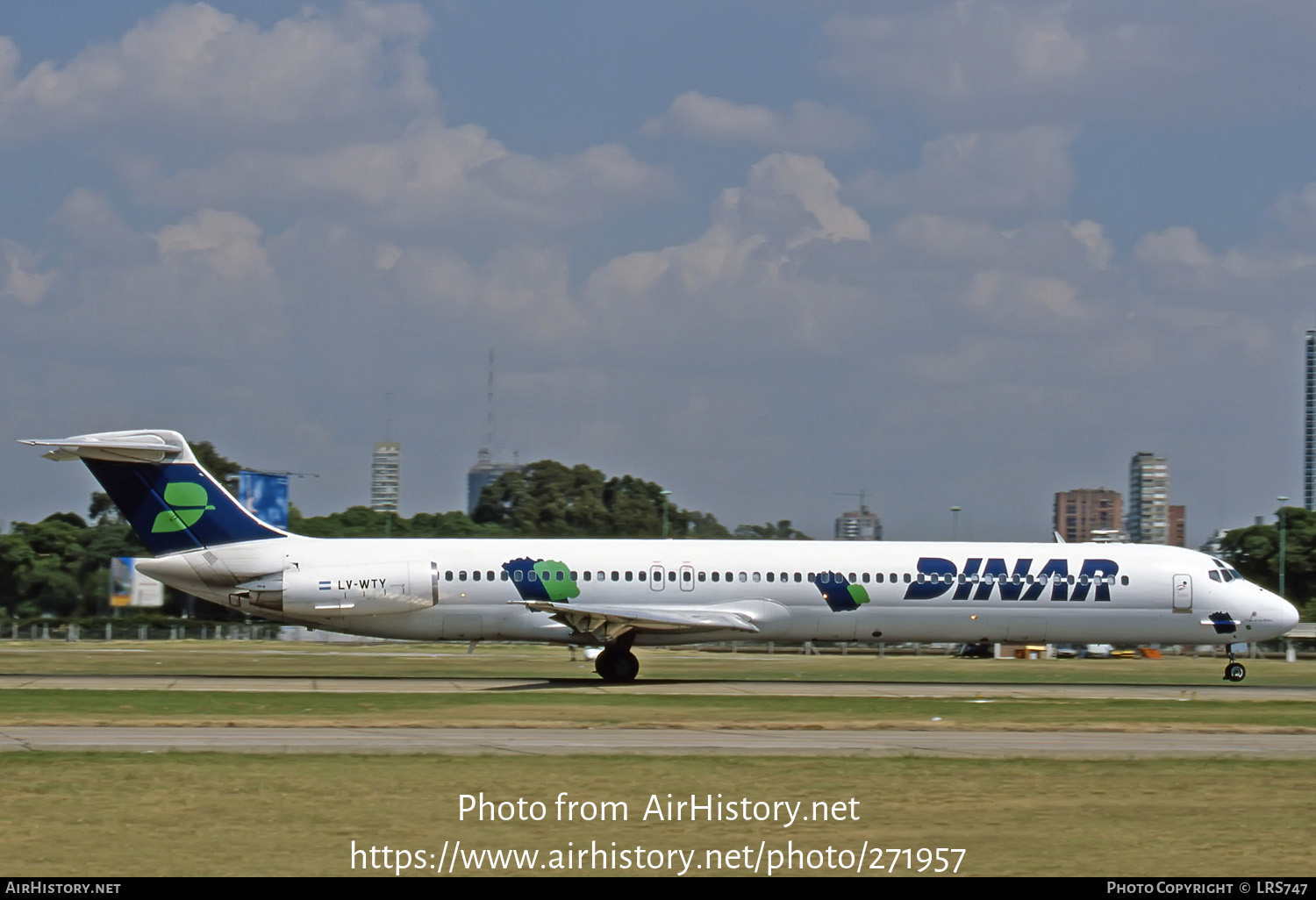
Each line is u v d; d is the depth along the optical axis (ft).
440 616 266.77
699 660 407.23
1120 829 118.73
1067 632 278.46
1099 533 495.82
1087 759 158.20
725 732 182.09
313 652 417.08
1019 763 153.89
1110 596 277.64
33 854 103.30
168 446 261.85
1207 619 279.69
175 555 263.29
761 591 271.49
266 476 628.28
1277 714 216.13
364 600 262.26
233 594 263.29
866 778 141.90
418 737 171.73
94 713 195.00
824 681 287.89
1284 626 281.95
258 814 118.62
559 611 256.11
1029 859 108.06
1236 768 152.15
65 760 145.89
